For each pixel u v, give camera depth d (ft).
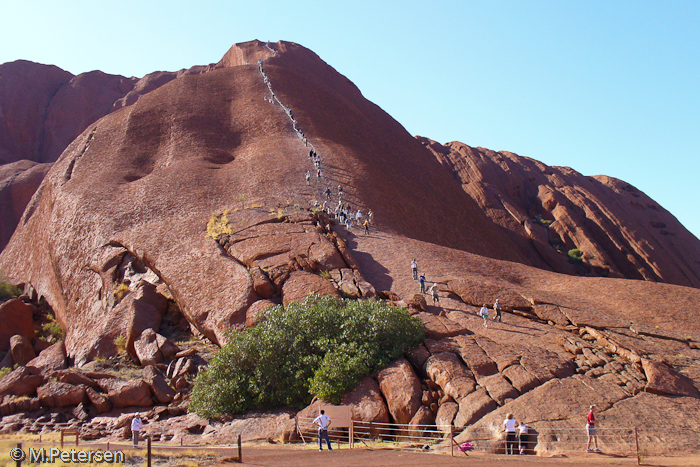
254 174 162.20
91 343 100.22
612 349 74.95
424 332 77.05
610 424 56.29
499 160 390.42
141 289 105.81
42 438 69.82
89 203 148.15
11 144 387.75
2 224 292.61
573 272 291.17
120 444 62.69
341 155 189.78
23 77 430.20
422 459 45.21
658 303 102.58
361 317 74.95
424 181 230.48
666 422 56.95
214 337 94.38
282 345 73.82
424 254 120.47
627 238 327.88
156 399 81.76
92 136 201.05
